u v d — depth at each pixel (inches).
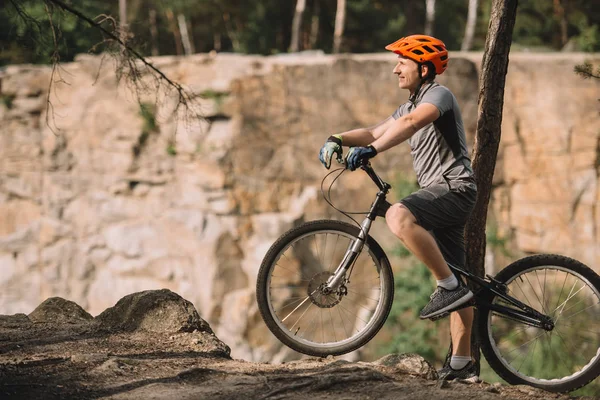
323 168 855.7
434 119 152.6
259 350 850.8
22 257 935.7
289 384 145.7
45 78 912.9
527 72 849.5
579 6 1148.5
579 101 831.1
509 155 861.2
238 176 854.5
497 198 869.2
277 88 849.5
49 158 917.8
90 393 145.0
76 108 905.5
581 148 828.6
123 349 178.9
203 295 864.9
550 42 1236.5
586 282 166.1
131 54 265.0
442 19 1556.3
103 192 908.6
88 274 920.9
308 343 165.6
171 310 195.3
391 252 838.5
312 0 1542.8
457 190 155.7
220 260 859.4
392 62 856.3
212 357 175.6
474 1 1290.6
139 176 890.1
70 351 175.6
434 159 157.8
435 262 156.5
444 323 821.9
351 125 853.8
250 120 847.7
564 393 167.0
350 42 1550.2
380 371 157.9
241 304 852.0
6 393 143.5
